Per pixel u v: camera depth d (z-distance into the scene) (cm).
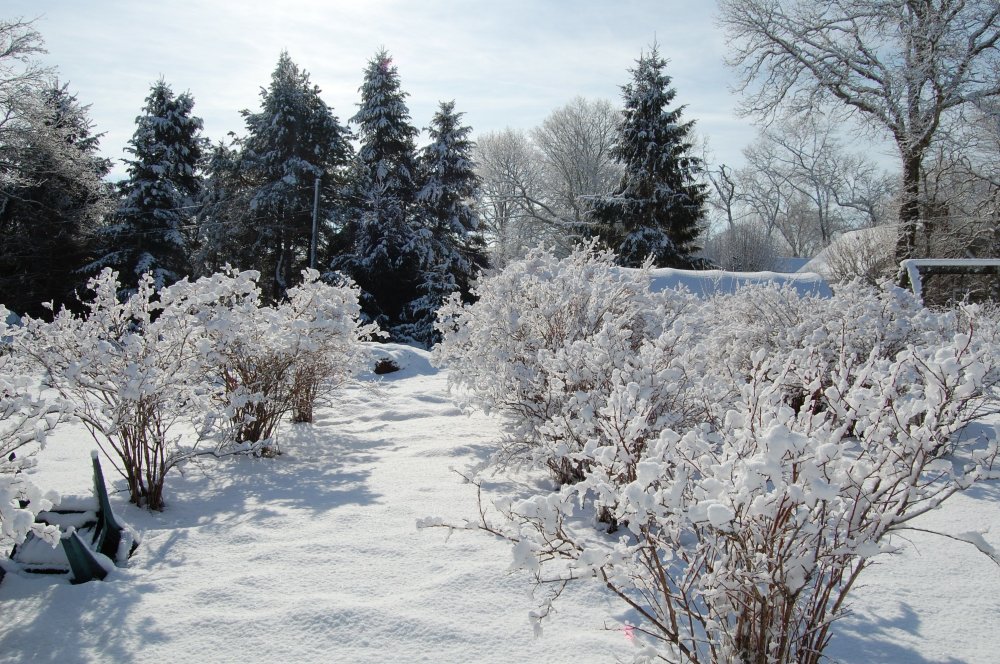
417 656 249
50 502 251
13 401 311
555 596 220
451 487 463
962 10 1936
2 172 2156
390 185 2623
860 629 272
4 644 259
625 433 279
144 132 2723
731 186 4912
